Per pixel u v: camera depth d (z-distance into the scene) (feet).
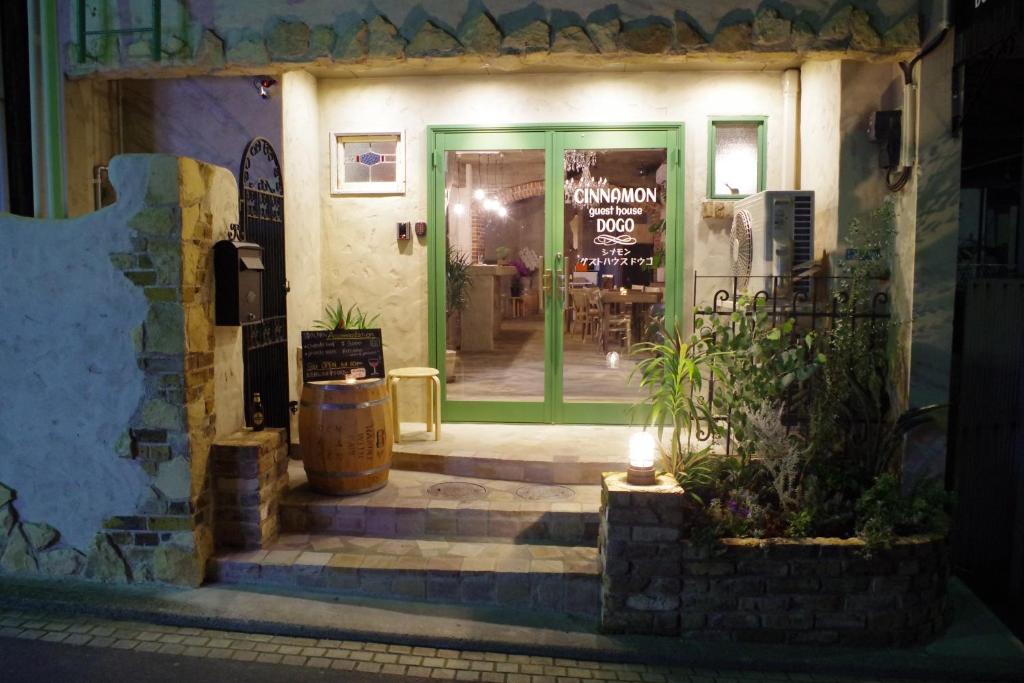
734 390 13.42
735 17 13.43
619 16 13.58
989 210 21.67
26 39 16.08
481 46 13.73
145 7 14.25
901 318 13.74
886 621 11.59
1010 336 14.88
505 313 18.89
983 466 15.01
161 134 17.13
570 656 11.28
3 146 16.15
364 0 13.82
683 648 11.41
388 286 18.74
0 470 12.94
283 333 16.66
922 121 13.06
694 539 11.53
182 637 11.48
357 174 18.72
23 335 12.63
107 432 12.55
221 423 13.56
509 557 12.89
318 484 14.51
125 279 12.24
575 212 18.38
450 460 15.83
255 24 14.02
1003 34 11.80
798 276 14.80
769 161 17.88
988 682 10.94
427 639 11.42
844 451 13.80
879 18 13.12
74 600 12.11
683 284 18.15
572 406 18.62
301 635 11.59
